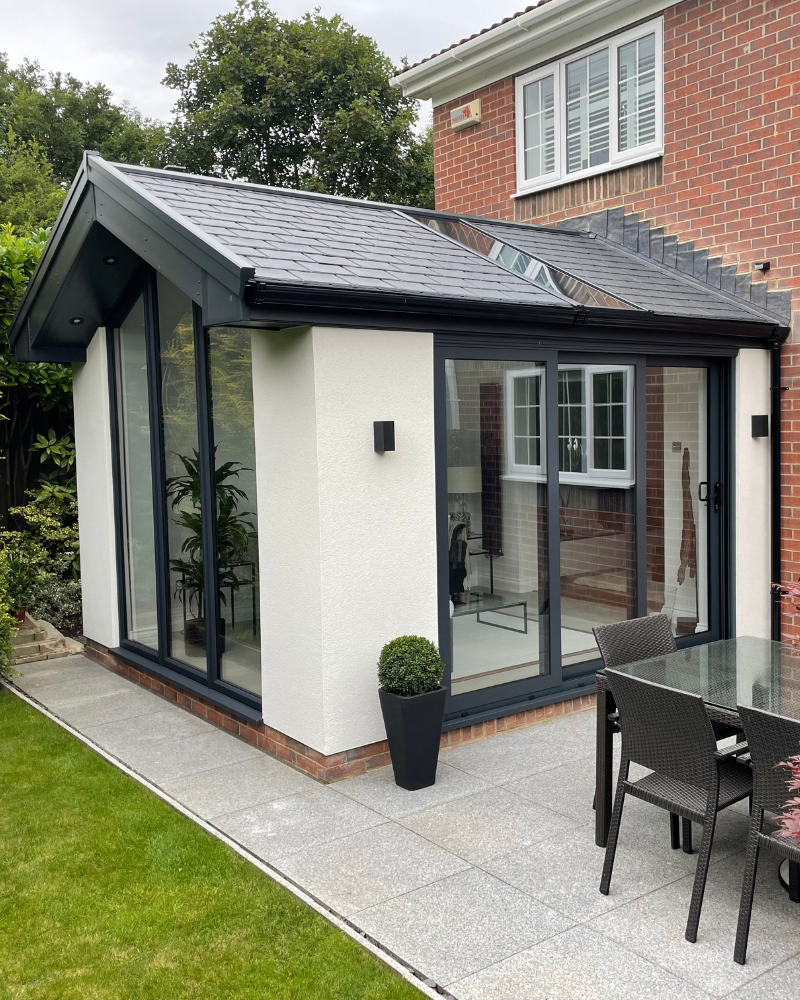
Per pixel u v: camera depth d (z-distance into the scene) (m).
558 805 4.96
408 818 4.82
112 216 5.90
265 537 5.68
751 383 7.57
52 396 9.65
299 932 3.72
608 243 8.93
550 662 6.50
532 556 6.34
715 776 3.60
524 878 4.15
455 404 5.82
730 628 7.67
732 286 7.91
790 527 7.71
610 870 3.98
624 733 3.97
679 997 3.26
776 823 3.53
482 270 6.25
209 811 4.96
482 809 4.93
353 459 5.25
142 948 3.63
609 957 3.51
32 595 8.86
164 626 7.27
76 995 3.33
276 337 5.37
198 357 6.39
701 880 3.60
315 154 23.66
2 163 27.34
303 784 5.33
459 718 5.96
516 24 9.16
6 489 9.71
